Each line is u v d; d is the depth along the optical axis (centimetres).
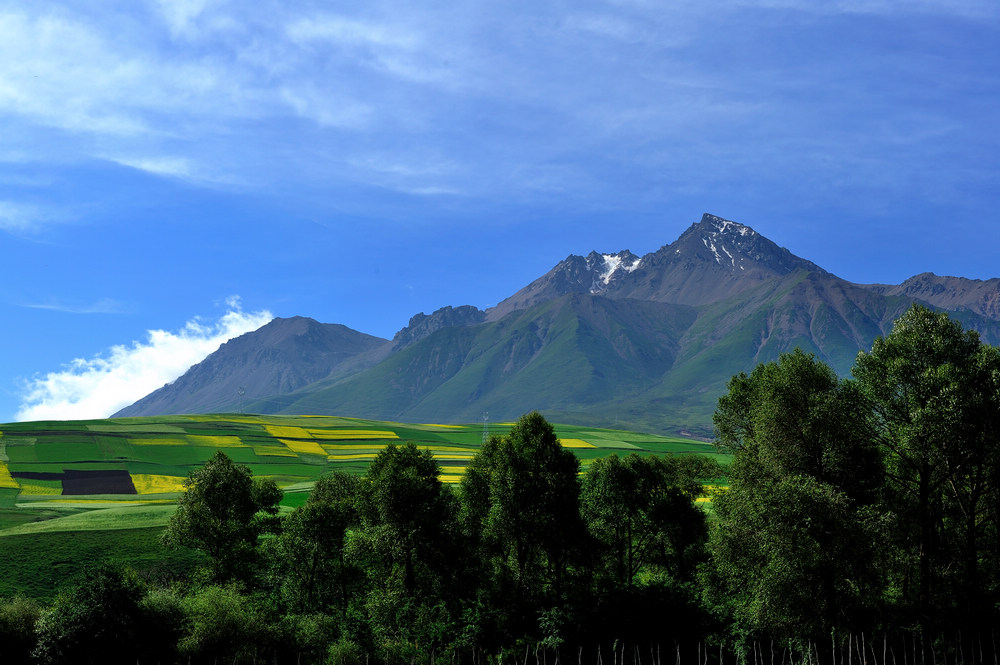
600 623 5725
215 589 5366
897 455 5088
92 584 4831
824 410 4806
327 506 6600
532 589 6150
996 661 4522
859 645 4622
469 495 6381
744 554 5141
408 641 5562
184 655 4897
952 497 5153
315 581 6700
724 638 5541
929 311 4922
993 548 5122
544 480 5891
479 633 5594
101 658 4619
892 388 4825
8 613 4903
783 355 5375
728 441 5956
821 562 4481
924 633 4566
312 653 5331
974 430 4491
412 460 6506
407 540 5756
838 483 4897
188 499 6253
